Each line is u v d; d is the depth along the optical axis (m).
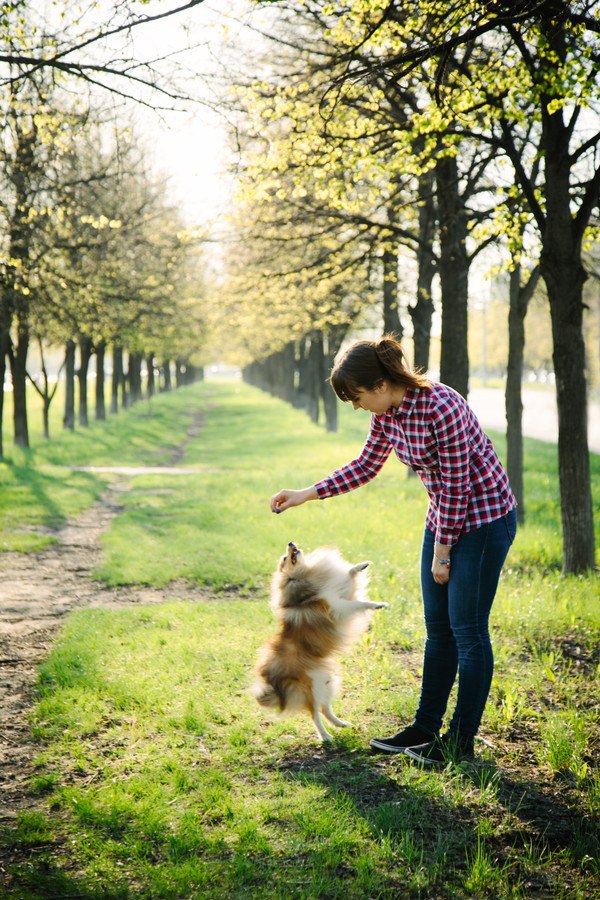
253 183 9.78
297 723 4.58
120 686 5.09
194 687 5.11
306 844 3.21
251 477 18.06
